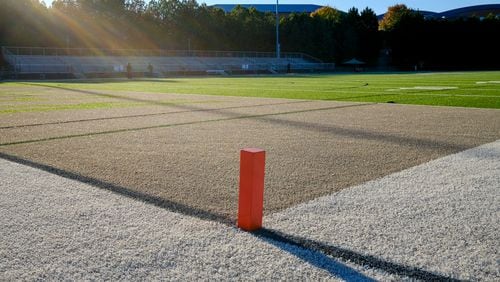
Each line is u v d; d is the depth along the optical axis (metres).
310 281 2.91
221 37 72.00
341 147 7.56
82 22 58.59
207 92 21.92
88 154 6.99
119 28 61.91
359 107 14.21
